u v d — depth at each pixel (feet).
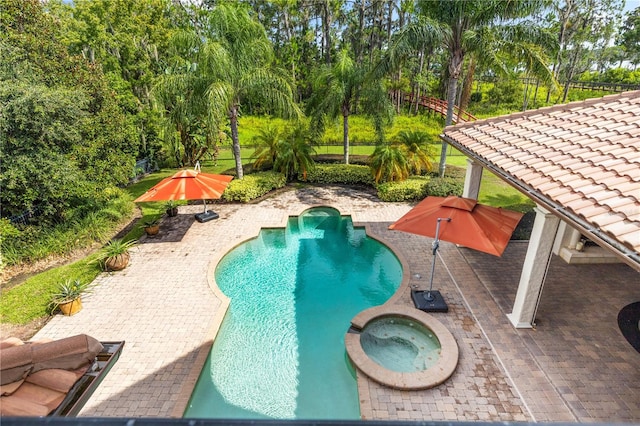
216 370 24.52
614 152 20.70
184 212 52.34
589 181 19.04
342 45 135.33
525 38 48.73
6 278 34.53
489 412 20.22
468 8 48.49
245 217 50.34
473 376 22.56
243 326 28.94
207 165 79.46
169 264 37.17
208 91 49.39
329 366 24.84
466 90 55.42
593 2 110.63
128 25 72.69
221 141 78.23
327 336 27.78
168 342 26.08
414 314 28.07
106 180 45.11
